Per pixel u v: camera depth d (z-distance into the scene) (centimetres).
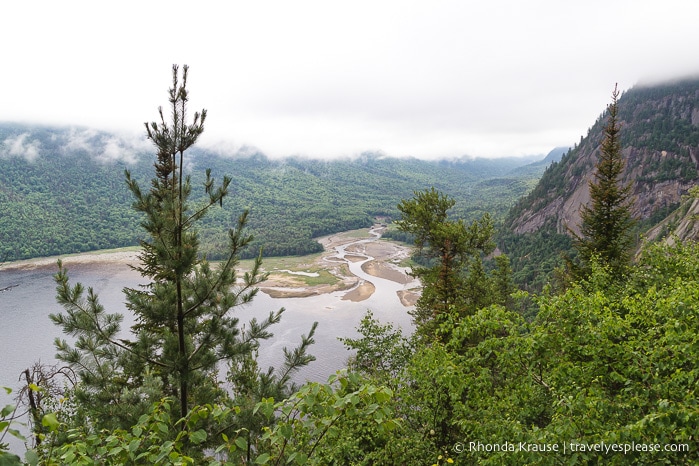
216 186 959
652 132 15838
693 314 623
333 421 418
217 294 1019
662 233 7094
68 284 912
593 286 1477
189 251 907
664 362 630
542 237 13012
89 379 902
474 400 841
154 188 987
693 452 526
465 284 2283
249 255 13750
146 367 959
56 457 414
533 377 781
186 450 775
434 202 2245
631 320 741
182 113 908
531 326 757
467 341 1662
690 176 12850
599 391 613
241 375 1274
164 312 963
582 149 16550
